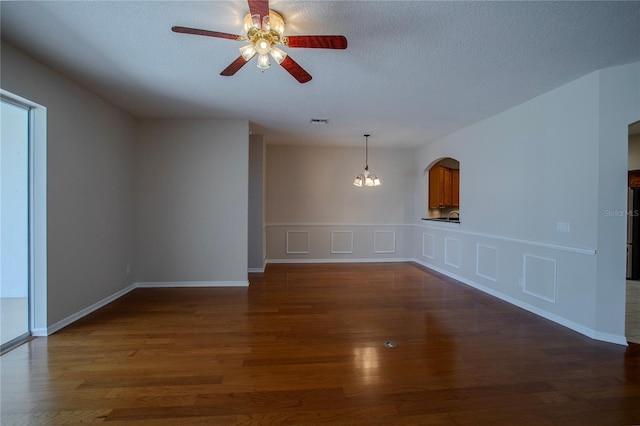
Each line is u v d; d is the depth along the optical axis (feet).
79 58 8.74
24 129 9.24
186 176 15.07
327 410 6.10
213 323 10.57
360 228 22.36
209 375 7.30
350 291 14.60
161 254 15.10
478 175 15.03
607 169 9.18
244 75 9.82
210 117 14.73
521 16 6.61
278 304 12.63
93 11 6.58
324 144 21.12
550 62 8.75
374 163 22.43
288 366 7.74
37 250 9.30
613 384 7.02
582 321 9.78
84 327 10.12
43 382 6.93
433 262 19.71
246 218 15.37
